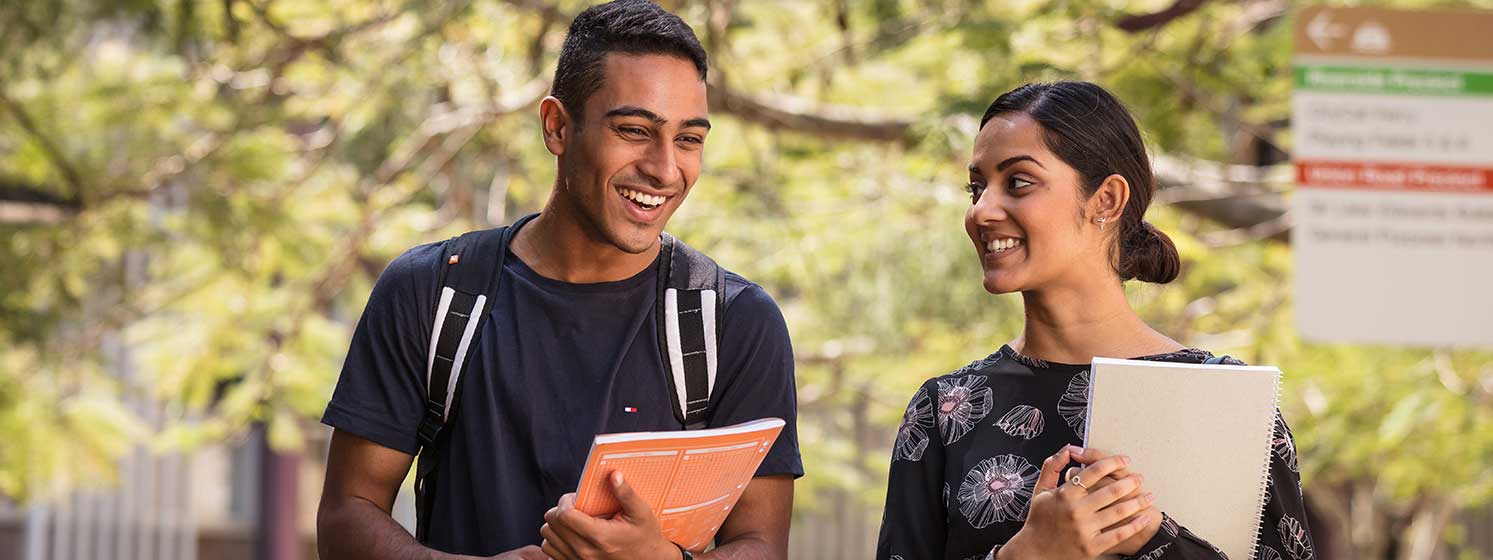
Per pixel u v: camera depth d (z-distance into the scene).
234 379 9.66
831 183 7.60
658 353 2.53
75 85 7.82
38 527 12.37
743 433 2.26
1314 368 7.52
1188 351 2.50
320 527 2.55
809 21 7.31
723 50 6.83
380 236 8.23
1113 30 6.18
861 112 7.00
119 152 7.87
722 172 7.58
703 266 2.60
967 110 5.69
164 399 9.11
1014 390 2.53
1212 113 6.84
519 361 2.51
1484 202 5.03
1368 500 11.77
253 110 7.72
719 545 2.56
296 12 7.45
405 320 2.54
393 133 8.06
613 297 2.55
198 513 12.71
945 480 2.53
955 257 6.95
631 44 2.44
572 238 2.54
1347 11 5.07
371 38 7.49
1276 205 6.65
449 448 2.54
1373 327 5.01
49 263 8.01
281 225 7.95
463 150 8.05
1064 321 2.53
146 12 6.98
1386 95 5.06
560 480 2.48
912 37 6.49
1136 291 2.85
